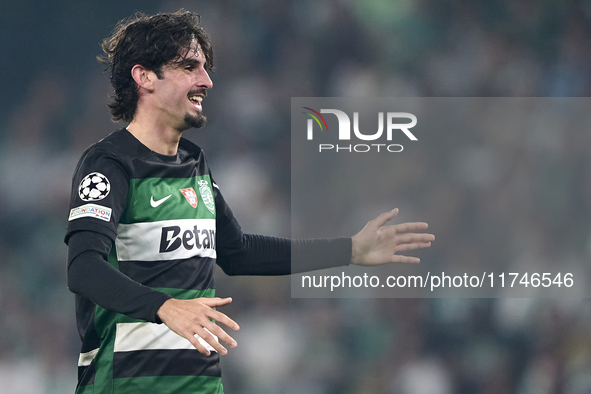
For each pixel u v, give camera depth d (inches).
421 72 1624.0
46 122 1545.3
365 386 1259.8
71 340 1312.7
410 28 1651.1
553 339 1296.8
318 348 1285.7
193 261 410.3
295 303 1325.0
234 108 1566.2
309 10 1651.1
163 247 402.0
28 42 1583.4
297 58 1622.8
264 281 1331.2
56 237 1428.4
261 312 1307.8
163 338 400.2
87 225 371.9
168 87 414.0
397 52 1633.9
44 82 1574.8
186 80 416.5
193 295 406.6
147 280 397.4
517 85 1598.2
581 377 1251.2
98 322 401.7
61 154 1521.9
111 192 385.4
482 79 1611.7
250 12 1648.6
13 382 1246.3
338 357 1282.0
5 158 1502.2
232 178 1493.6
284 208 1482.5
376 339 1299.2
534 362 1280.8
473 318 1331.2
